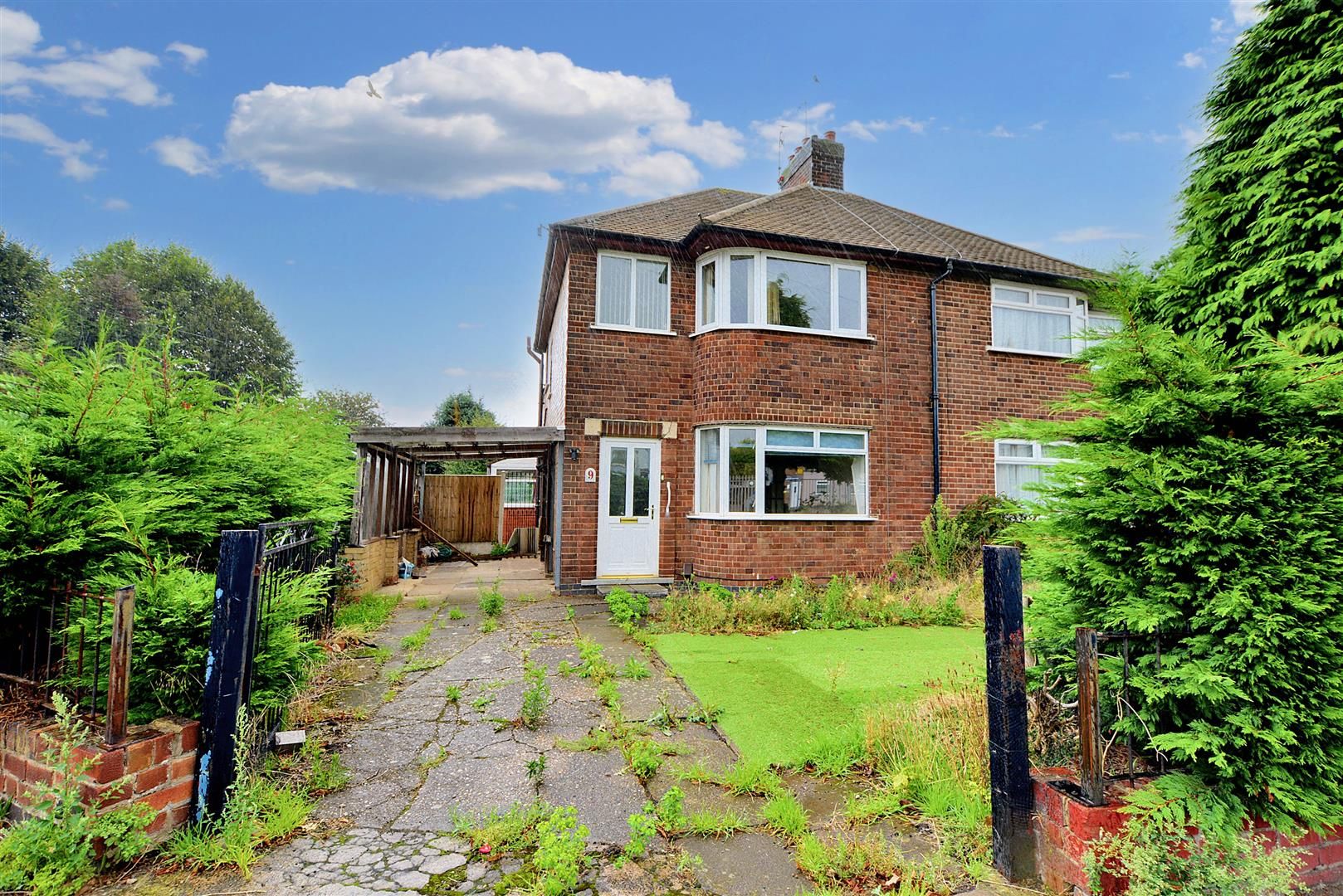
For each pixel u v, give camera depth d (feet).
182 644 11.11
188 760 10.46
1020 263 42.80
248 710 11.20
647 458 37.88
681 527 37.70
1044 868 9.66
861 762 13.58
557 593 35.78
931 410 39.96
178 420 15.92
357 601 31.30
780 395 36.91
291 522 16.90
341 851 10.16
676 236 38.63
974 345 41.11
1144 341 11.22
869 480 38.55
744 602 28.68
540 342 64.49
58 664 11.98
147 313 95.96
